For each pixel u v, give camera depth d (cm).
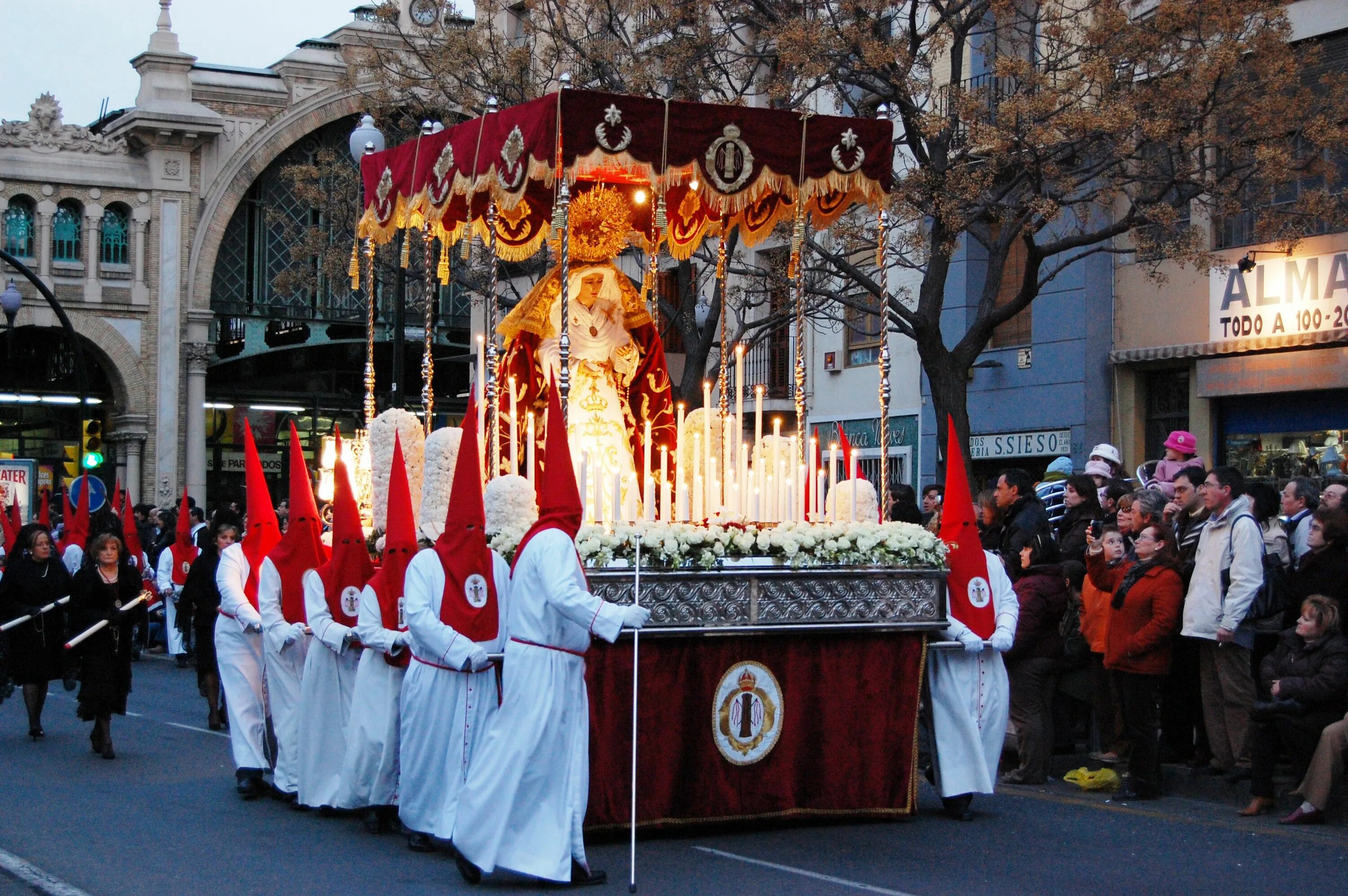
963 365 1828
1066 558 1248
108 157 4194
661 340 1255
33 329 4212
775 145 1027
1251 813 1027
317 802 1042
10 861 895
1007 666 1170
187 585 1552
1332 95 1797
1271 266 2045
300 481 1106
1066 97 1823
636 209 1253
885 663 993
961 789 1005
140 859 903
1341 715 1005
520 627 824
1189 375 2195
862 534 984
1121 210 2214
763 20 2053
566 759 819
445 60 2222
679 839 944
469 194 1087
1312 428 2045
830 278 2219
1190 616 1102
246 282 4394
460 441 1062
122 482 4203
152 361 4222
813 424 2794
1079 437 2311
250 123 4300
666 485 1066
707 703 939
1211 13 1706
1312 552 1077
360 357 4628
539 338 1165
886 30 2088
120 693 1349
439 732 902
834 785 977
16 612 1480
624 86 2042
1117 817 1025
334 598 1033
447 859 899
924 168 1759
